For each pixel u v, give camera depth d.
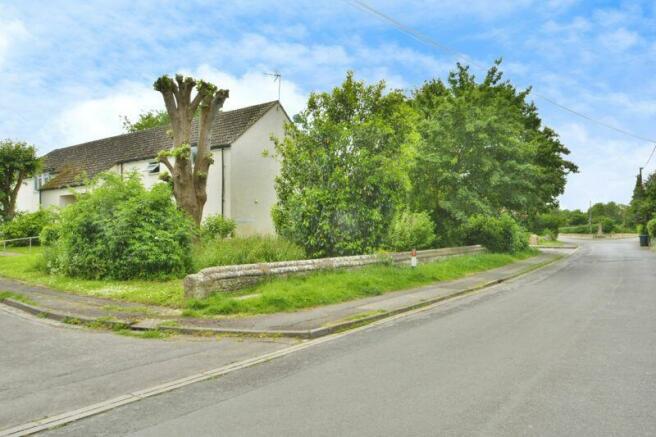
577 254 34.06
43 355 7.26
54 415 4.89
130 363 6.81
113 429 4.51
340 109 19.12
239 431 4.35
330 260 14.56
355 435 4.18
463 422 4.41
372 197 17.23
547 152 32.91
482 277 17.84
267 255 15.23
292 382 5.79
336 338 8.31
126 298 11.76
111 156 34.31
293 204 16.98
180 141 20.94
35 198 38.06
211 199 27.27
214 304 10.41
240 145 27.16
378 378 5.82
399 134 18.97
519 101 33.50
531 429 4.24
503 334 8.16
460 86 30.58
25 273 16.38
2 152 33.22
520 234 30.06
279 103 29.44
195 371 6.39
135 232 14.45
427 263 19.58
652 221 42.03
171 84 20.84
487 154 24.19
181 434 4.34
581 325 8.83
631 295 12.80
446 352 7.01
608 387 5.34
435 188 24.86
